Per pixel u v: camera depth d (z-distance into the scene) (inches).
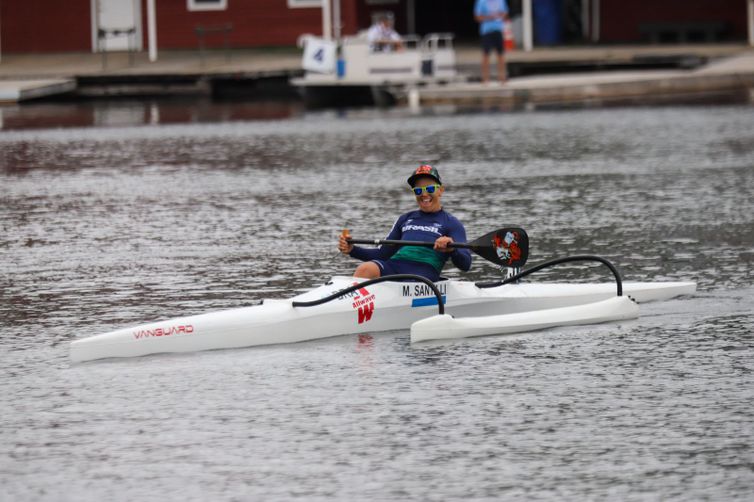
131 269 2143.2
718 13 6604.3
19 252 2315.5
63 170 3462.1
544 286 1839.3
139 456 1243.8
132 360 1585.9
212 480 1177.4
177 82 5708.7
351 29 6535.4
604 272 2048.5
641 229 2399.1
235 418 1353.3
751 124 4104.3
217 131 4407.0
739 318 1754.4
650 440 1262.3
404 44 6786.4
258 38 6673.2
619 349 1612.9
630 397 1405.0
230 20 6678.2
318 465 1210.6
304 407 1386.6
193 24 6707.7
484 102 5118.1
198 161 3604.8
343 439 1282.0
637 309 1787.6
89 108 5378.9
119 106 5457.7
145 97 5733.3
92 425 1338.6
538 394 1422.2
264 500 1128.8
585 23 6786.4
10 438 1300.4
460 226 1756.9
